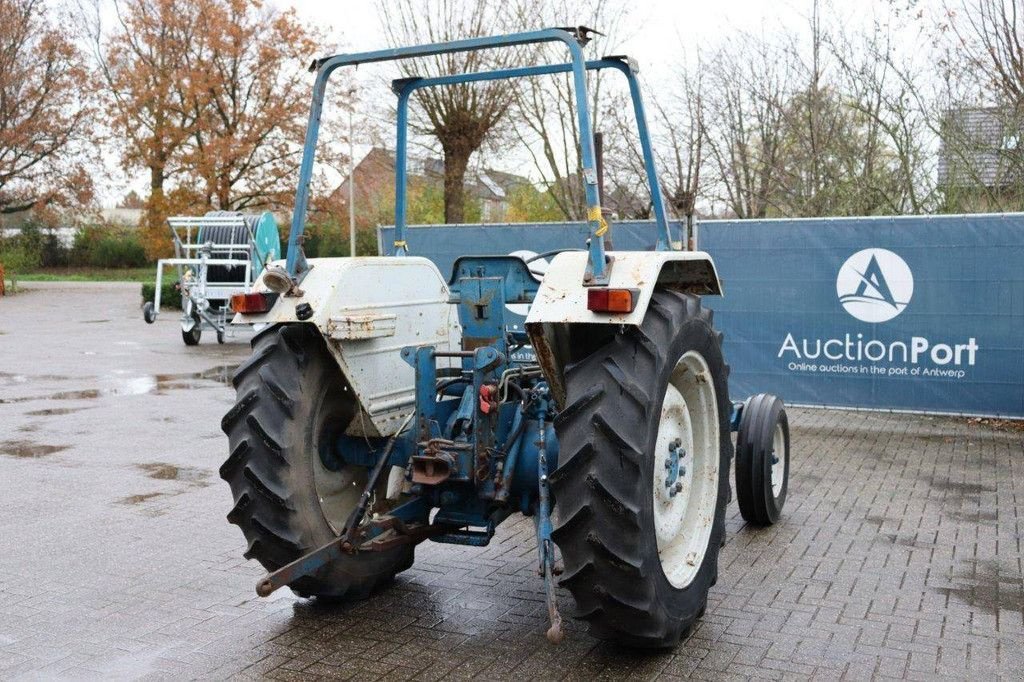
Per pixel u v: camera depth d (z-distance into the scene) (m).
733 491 6.61
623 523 3.45
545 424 4.19
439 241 10.67
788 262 9.12
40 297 28.70
